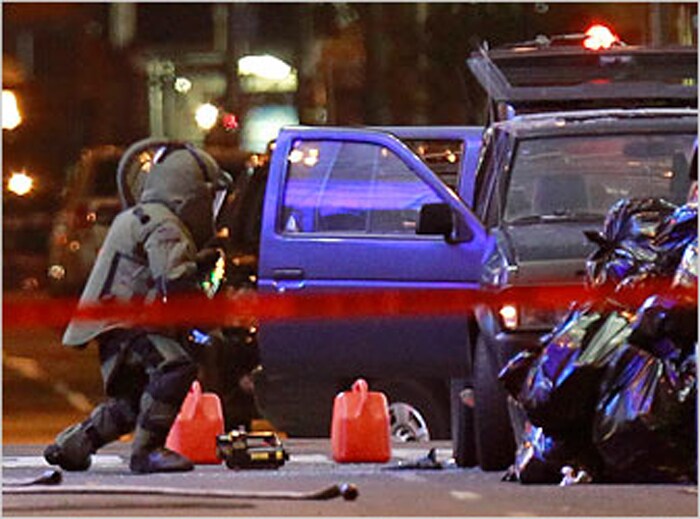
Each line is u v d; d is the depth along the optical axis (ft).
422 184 144.66
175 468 122.52
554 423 104.42
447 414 148.87
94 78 373.61
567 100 141.28
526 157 131.34
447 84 272.31
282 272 144.87
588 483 104.58
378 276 143.02
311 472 122.62
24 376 208.95
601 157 131.23
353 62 293.84
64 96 372.17
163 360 122.21
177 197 123.34
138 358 122.72
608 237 108.06
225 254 153.69
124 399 124.26
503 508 90.58
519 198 129.90
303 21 323.78
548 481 106.32
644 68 141.59
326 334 144.15
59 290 216.95
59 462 124.06
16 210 272.10
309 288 144.25
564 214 128.67
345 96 295.69
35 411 187.01
